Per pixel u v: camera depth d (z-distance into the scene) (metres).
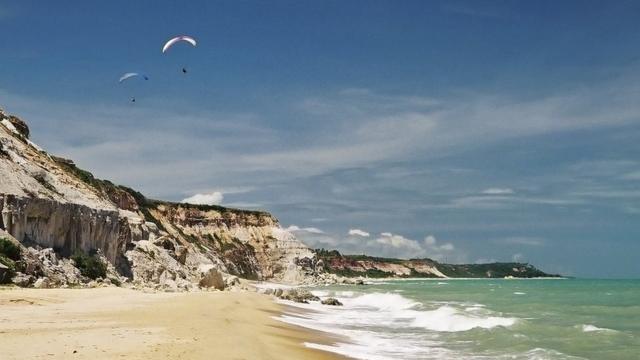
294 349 26.23
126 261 72.81
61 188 64.62
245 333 27.53
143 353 18.27
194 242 150.88
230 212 181.88
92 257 61.44
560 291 102.75
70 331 22.92
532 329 36.59
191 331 24.94
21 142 71.12
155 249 82.81
